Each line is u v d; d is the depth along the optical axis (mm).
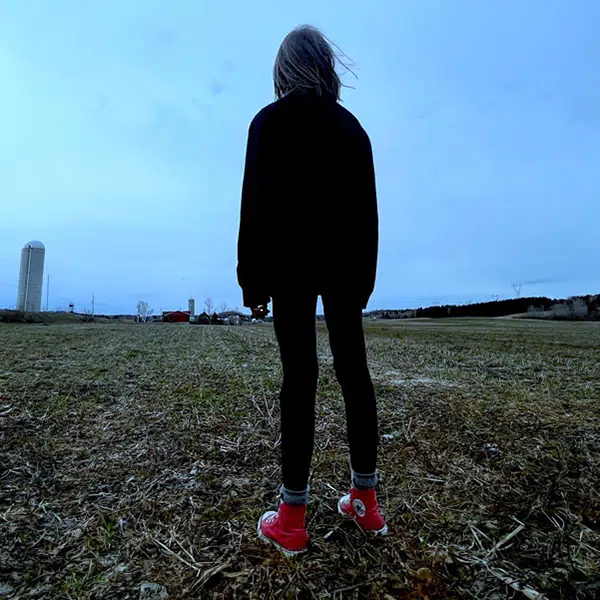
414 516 1166
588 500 1238
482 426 1896
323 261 1111
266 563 964
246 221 1151
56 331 8961
